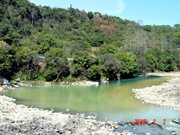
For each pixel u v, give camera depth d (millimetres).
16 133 30812
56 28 160125
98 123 39906
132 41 166000
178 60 156000
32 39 120875
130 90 75500
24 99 58719
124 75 111812
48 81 86625
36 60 86062
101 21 197875
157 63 144875
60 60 88125
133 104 56062
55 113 44875
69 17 179125
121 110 50562
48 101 57469
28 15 153875
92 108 51938
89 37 160500
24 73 85000
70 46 122312
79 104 55375
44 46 101938
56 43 118375
